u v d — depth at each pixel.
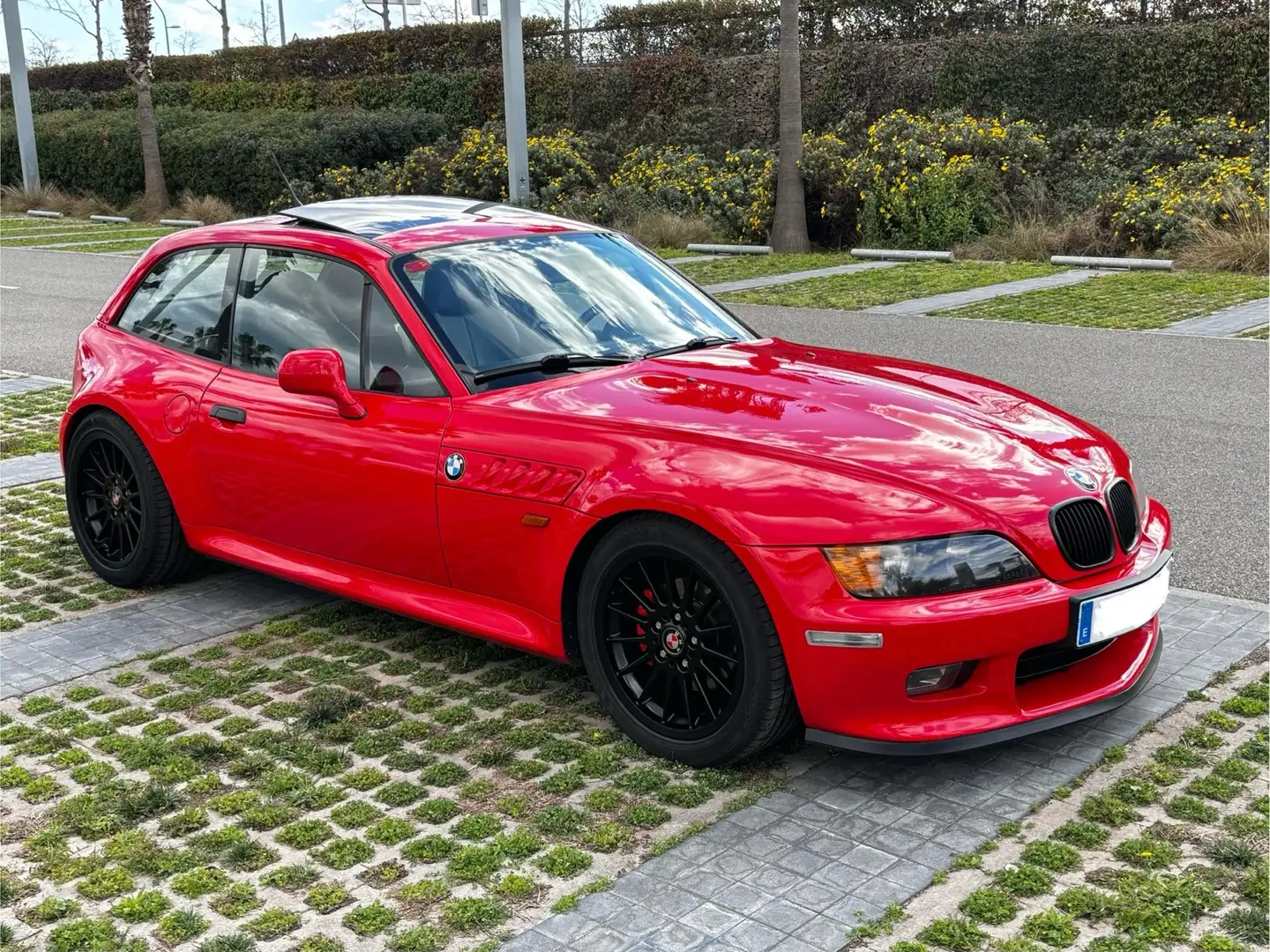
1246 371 9.66
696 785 3.68
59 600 5.45
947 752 3.49
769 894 3.12
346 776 3.79
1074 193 19.27
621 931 2.98
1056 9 25.52
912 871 3.20
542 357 4.47
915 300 14.03
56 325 13.68
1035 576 3.55
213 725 4.20
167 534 5.37
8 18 31.42
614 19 30.97
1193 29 22.72
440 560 4.34
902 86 25.88
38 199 31.55
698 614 3.71
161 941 3.00
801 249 19.84
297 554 4.92
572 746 3.97
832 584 3.45
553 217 5.48
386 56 34.56
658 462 3.76
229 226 5.51
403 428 4.37
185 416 5.13
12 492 7.17
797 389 4.15
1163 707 4.08
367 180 26.78
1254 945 2.86
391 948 2.95
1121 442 7.70
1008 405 4.20
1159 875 3.13
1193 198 16.98
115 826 3.55
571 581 4.01
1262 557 5.61
